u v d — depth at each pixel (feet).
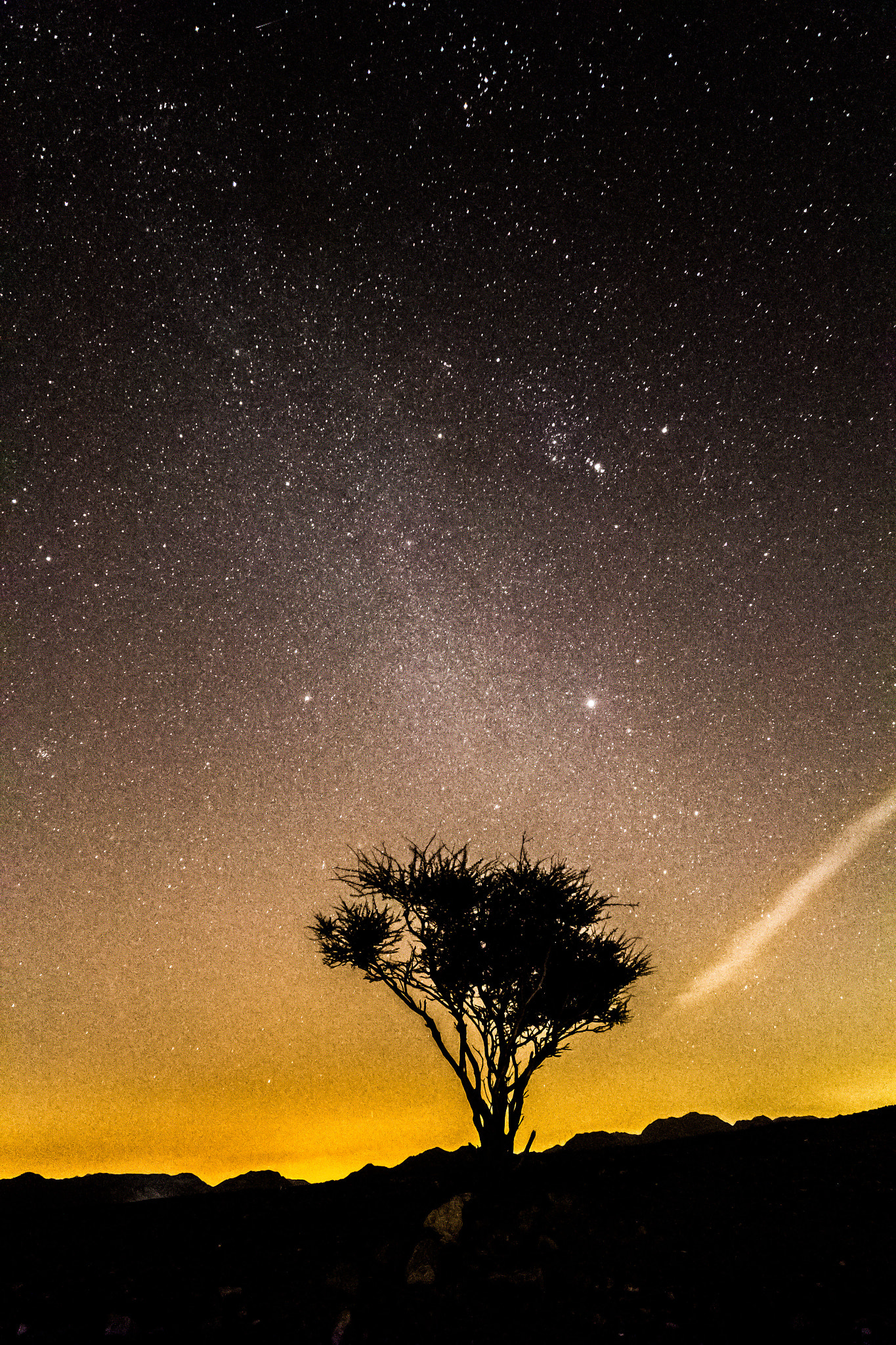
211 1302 16.21
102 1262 18.76
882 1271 16.38
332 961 38.93
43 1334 14.88
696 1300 15.66
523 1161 30.73
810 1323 14.44
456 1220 19.20
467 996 38.17
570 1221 20.11
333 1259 18.43
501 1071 36.01
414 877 39.52
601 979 37.40
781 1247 17.94
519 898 38.70
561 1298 16.02
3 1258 19.20
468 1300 16.02
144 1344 14.48
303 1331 14.85
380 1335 14.71
